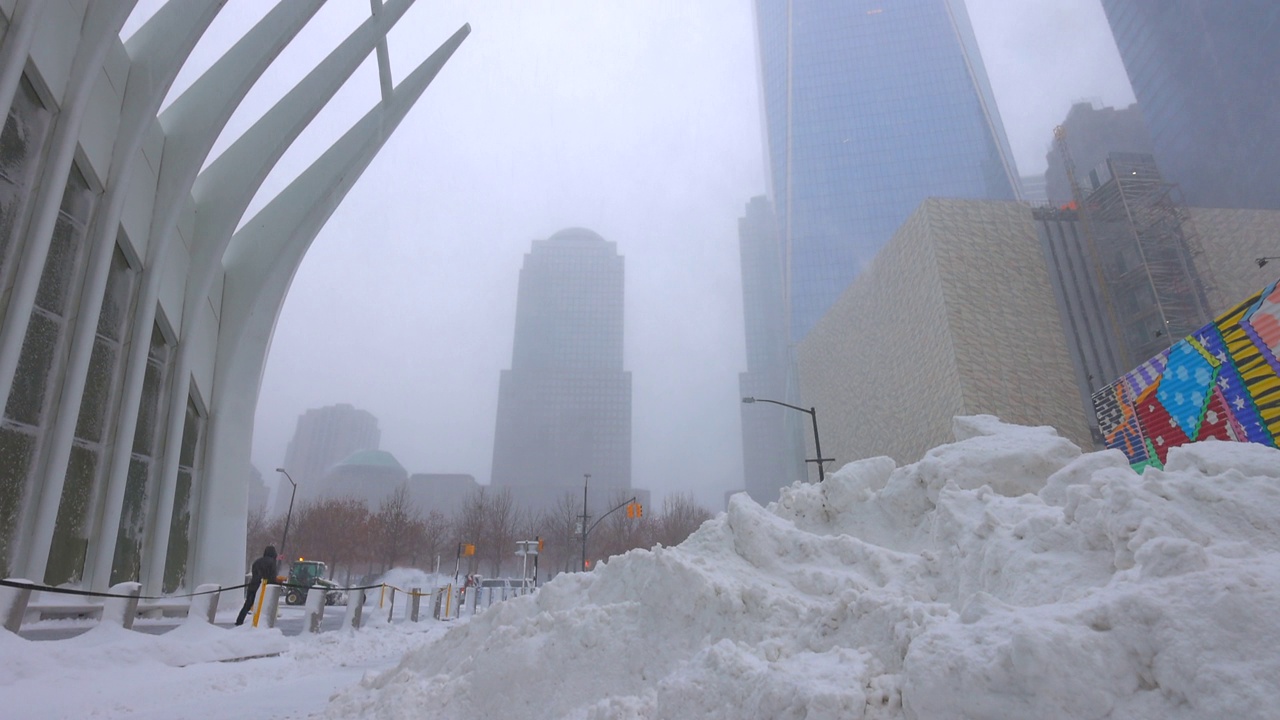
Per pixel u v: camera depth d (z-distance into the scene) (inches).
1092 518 152.8
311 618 548.1
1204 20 2519.7
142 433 662.5
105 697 263.4
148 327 634.2
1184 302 2300.7
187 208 739.4
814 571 203.6
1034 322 2411.4
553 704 174.4
